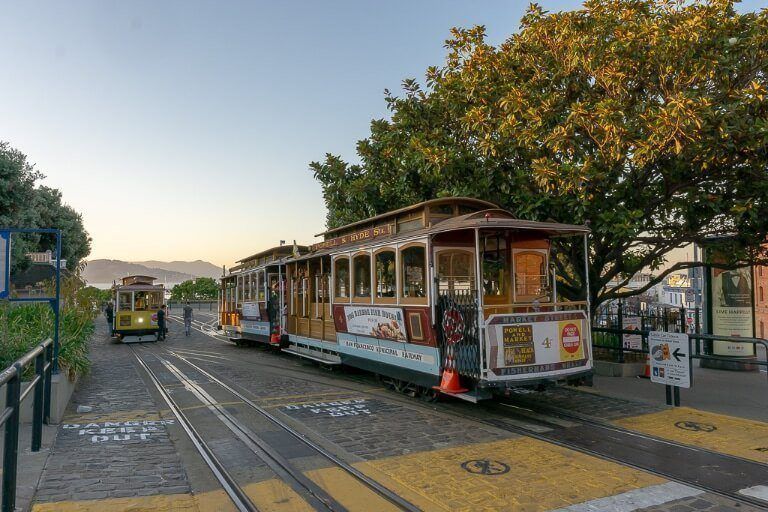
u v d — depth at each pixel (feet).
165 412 31.91
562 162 36.58
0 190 74.49
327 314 48.24
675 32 32.40
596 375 43.37
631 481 19.52
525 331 28.43
